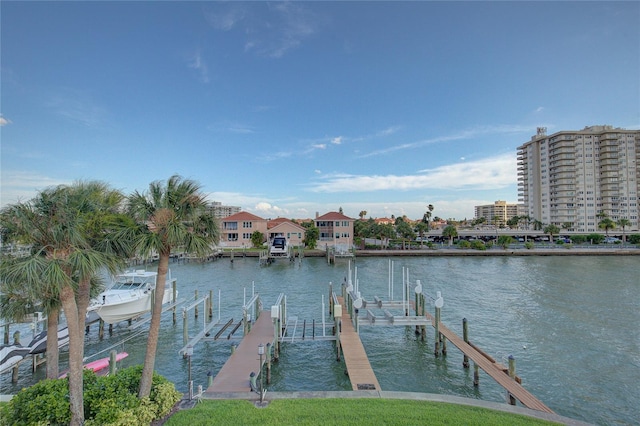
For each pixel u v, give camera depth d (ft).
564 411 42.86
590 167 377.30
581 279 135.23
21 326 72.49
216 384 42.27
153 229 30.14
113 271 29.30
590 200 374.63
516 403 40.11
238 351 54.13
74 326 26.18
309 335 63.72
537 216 416.67
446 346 62.59
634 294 107.45
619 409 43.11
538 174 418.72
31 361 55.26
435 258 211.00
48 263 24.40
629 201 368.27
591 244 273.95
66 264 25.45
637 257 214.07
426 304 95.50
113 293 74.02
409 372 54.13
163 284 30.50
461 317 83.05
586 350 61.26
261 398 32.76
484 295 108.06
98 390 29.37
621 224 311.88
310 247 230.89
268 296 108.17
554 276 143.13
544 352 60.49
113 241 29.96
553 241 330.13
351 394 34.01
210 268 170.81
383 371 54.54
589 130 390.21
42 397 26.43
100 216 29.35
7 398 33.86
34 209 26.00
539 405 37.09
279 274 152.15
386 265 180.04
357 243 260.83
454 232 277.23
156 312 30.14
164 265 30.45
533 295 107.24
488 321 79.36
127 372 32.42
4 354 49.47
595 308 90.43
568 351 60.85
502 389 48.44
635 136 372.38
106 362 56.39
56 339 36.70
